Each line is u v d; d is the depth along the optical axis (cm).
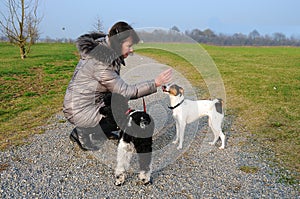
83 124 444
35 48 2858
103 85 412
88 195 368
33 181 395
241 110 739
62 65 1602
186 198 362
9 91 912
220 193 373
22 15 1847
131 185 393
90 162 450
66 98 454
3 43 3153
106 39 404
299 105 780
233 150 504
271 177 412
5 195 361
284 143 529
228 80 1165
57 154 475
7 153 473
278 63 1798
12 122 626
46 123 623
